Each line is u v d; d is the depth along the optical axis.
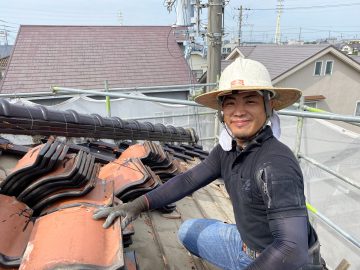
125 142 3.93
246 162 1.44
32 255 1.23
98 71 16.05
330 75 20.12
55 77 15.31
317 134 4.57
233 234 1.88
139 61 16.98
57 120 2.96
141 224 2.42
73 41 17.42
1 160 2.67
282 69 19.25
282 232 1.20
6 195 1.78
